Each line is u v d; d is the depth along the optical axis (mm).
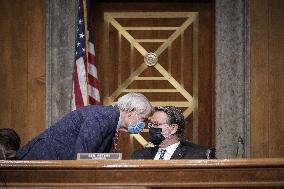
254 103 14172
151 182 6418
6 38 14312
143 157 10211
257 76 14180
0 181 6453
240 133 14211
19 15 14328
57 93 14258
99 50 14930
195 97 14922
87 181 6438
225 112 14242
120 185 6410
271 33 14180
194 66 14930
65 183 6430
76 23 14266
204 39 14945
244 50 14219
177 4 14969
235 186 6410
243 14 14227
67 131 8805
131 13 14953
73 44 14281
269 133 14141
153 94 14930
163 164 6402
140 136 14805
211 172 6418
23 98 14258
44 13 14328
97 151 8750
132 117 9117
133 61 14961
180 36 14945
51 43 14266
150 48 14953
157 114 10109
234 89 14250
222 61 14258
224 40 14258
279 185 6398
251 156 14141
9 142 9609
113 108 9047
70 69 14266
